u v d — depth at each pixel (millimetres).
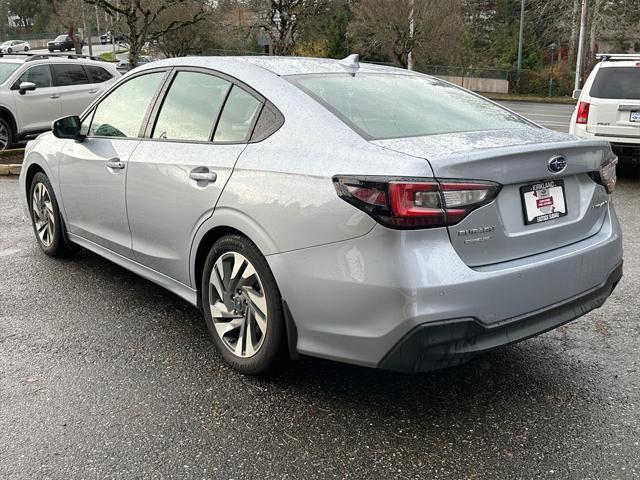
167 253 3682
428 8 30938
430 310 2482
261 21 25359
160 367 3395
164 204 3578
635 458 2621
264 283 3016
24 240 5805
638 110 8453
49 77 11969
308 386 3203
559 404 3049
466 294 2541
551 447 2699
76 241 4824
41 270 4949
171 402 3043
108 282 4703
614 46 46312
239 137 3270
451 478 2498
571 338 3820
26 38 79500
